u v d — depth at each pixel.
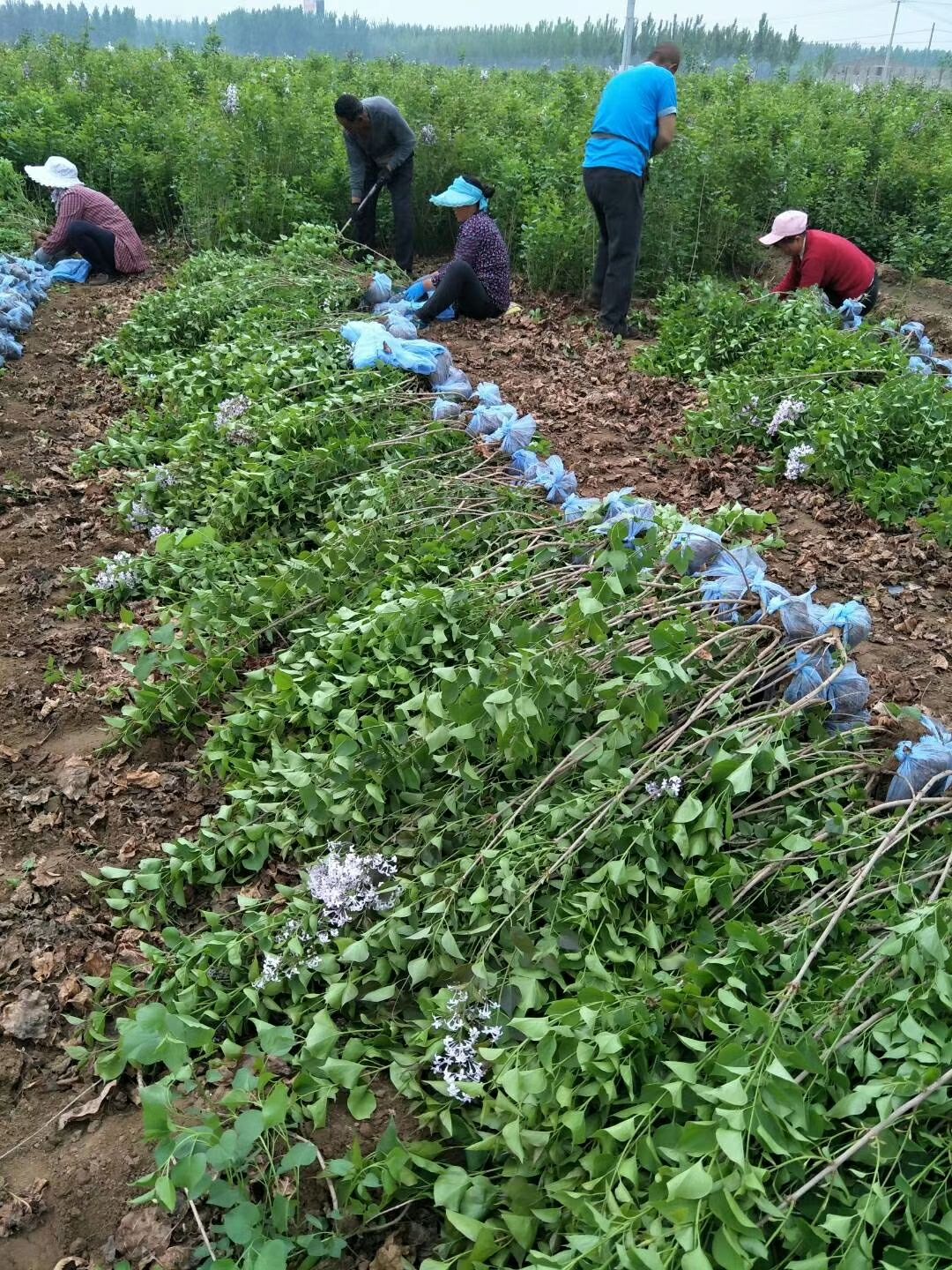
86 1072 2.58
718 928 2.62
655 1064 2.26
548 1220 2.01
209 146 10.31
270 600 4.11
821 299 7.79
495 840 2.81
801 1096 1.96
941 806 2.84
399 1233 2.21
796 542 5.09
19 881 3.09
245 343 6.58
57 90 13.95
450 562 4.15
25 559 4.85
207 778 3.51
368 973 2.71
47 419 6.43
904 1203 1.94
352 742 3.05
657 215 9.84
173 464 5.30
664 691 3.01
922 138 13.89
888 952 2.26
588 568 3.69
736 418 6.11
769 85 19.23
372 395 5.52
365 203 9.63
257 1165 2.30
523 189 10.59
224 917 2.85
